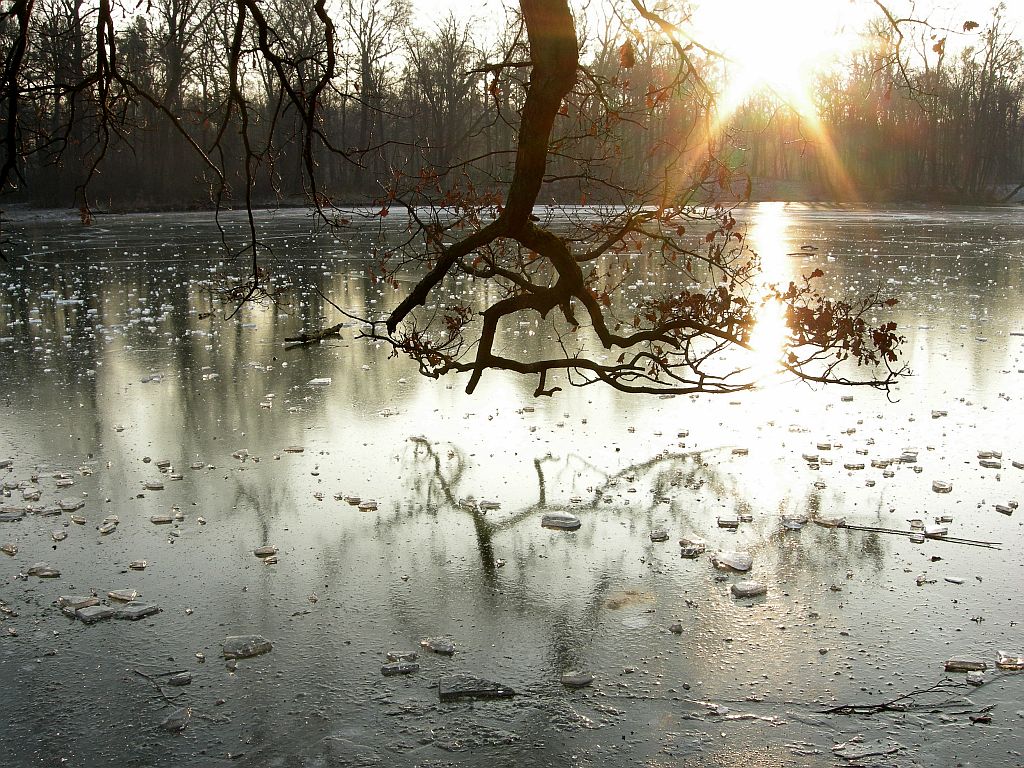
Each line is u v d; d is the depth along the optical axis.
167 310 15.68
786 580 5.70
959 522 6.48
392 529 6.48
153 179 46.44
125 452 8.08
